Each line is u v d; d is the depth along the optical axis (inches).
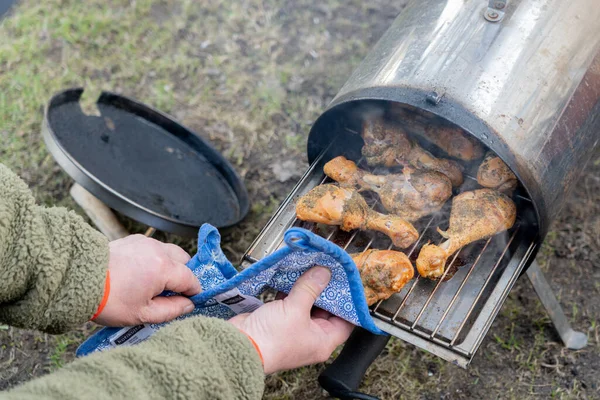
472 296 65.6
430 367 87.7
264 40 127.9
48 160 110.2
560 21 65.1
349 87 68.0
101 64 124.6
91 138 95.7
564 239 98.8
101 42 127.9
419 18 68.6
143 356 43.6
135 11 132.6
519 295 93.4
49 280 51.1
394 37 69.7
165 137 102.7
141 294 56.1
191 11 132.6
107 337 59.2
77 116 96.8
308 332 55.7
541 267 96.5
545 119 61.4
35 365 89.0
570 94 63.4
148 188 95.3
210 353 46.1
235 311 62.3
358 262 62.7
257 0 133.8
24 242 49.8
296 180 109.0
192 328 47.7
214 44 128.0
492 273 65.6
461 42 63.8
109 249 55.0
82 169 85.8
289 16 131.4
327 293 59.4
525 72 61.9
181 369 43.4
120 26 130.3
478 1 66.6
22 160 110.8
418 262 63.2
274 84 121.2
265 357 52.3
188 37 129.3
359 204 66.5
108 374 41.5
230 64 124.7
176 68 124.3
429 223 71.3
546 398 84.4
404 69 63.8
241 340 47.8
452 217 66.4
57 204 106.1
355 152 77.3
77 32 129.3
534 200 60.4
